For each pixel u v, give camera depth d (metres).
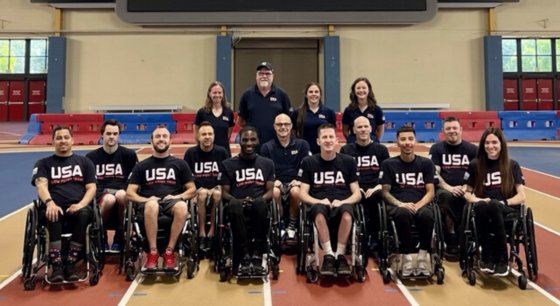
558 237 4.39
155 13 14.34
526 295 3.20
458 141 4.31
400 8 14.45
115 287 3.38
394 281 3.49
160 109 14.91
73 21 14.99
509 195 3.65
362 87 4.86
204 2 14.36
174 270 3.49
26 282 3.31
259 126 4.85
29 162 8.18
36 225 3.37
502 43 16.33
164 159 3.93
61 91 14.76
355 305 3.06
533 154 9.16
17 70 17.00
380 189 3.97
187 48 15.05
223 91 4.98
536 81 16.53
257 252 3.54
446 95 15.27
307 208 3.69
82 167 3.75
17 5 15.31
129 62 15.05
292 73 15.44
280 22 14.45
